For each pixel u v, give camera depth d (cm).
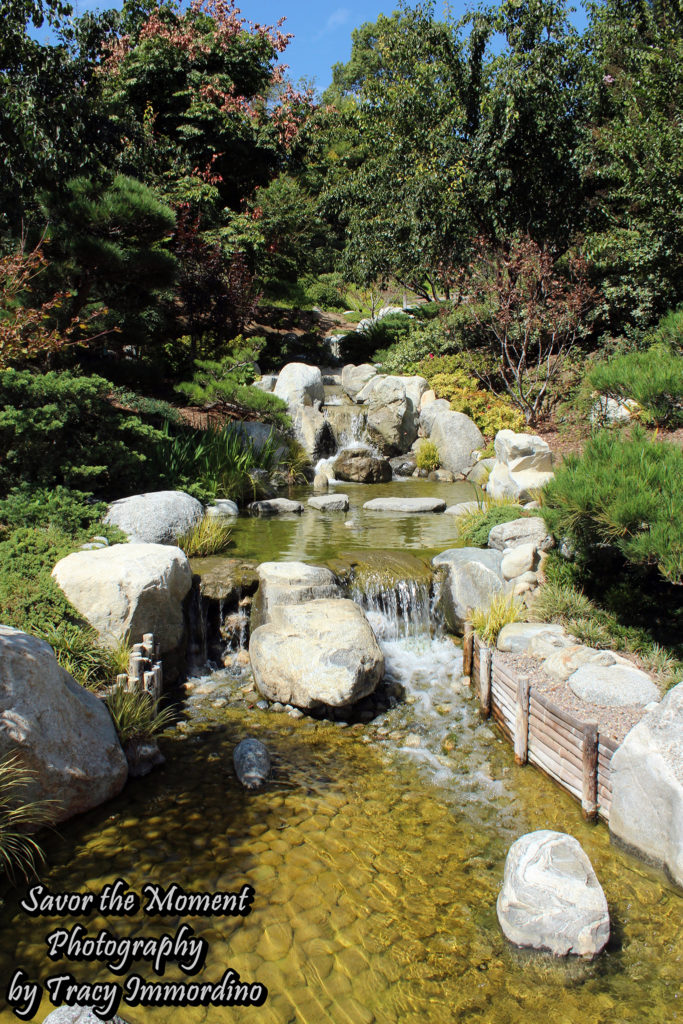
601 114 1842
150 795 561
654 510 597
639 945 416
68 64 1334
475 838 514
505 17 1820
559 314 1781
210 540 974
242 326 2175
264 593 826
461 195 1897
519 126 1806
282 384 1808
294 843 504
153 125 2227
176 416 1465
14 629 563
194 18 2353
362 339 2517
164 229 1323
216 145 2248
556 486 692
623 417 1405
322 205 2561
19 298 1205
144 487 1124
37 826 505
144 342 1622
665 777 466
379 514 1265
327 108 2519
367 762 619
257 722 688
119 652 706
